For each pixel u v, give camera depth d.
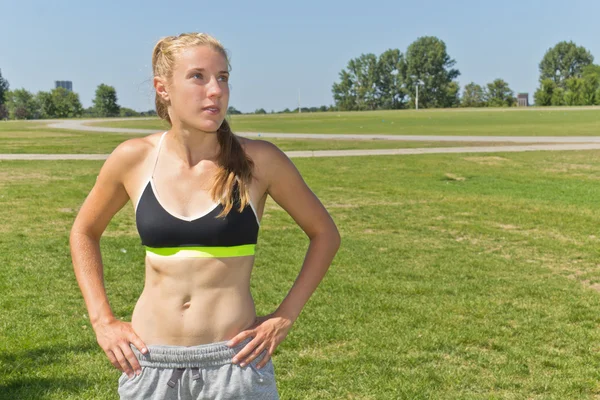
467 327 5.64
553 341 5.36
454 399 4.28
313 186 15.09
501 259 8.32
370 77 121.00
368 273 7.48
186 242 2.01
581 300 6.50
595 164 19.34
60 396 4.21
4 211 11.41
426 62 118.00
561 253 8.71
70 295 6.43
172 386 2.01
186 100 1.97
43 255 8.11
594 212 11.79
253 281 7.05
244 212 2.04
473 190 14.54
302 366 4.79
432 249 8.84
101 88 95.94
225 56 2.04
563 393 4.40
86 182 15.52
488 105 113.88
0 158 21.34
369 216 11.38
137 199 2.08
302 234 9.70
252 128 42.50
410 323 5.75
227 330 2.04
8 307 6.02
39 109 95.00
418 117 61.72
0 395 4.20
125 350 2.02
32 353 4.91
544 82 100.44
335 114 82.88
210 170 2.04
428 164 19.55
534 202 12.89
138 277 7.10
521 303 6.39
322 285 6.91
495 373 4.70
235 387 2.02
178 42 2.01
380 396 4.32
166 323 2.03
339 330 5.50
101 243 8.78
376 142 28.16
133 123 57.16
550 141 27.55
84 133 38.59
